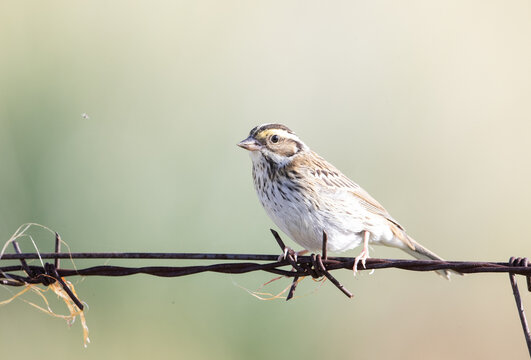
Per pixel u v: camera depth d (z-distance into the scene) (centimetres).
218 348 1285
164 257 760
